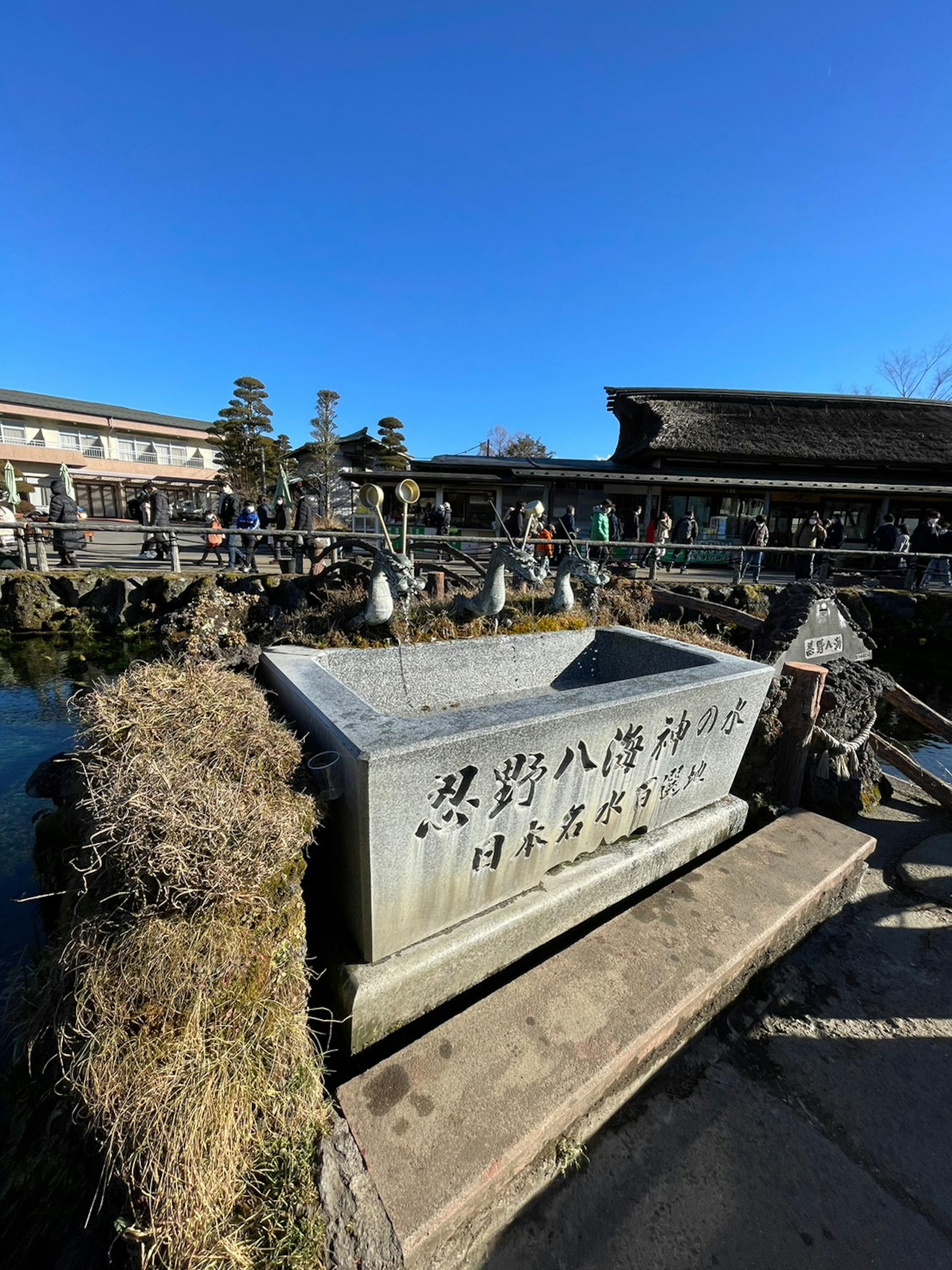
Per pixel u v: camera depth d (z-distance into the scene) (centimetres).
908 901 319
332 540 1077
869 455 1766
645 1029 199
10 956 284
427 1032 197
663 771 286
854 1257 157
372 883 187
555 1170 176
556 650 374
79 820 222
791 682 380
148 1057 131
